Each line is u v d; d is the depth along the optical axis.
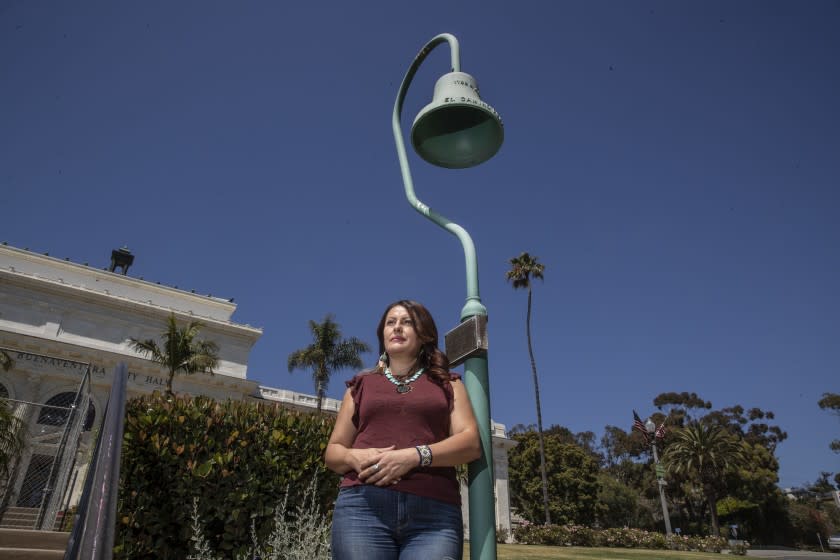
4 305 35.03
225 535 4.52
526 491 51.12
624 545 32.50
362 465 1.79
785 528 57.28
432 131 3.14
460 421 1.98
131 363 35.78
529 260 45.81
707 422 66.69
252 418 5.18
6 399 8.60
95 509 1.71
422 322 2.24
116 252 44.09
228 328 41.31
